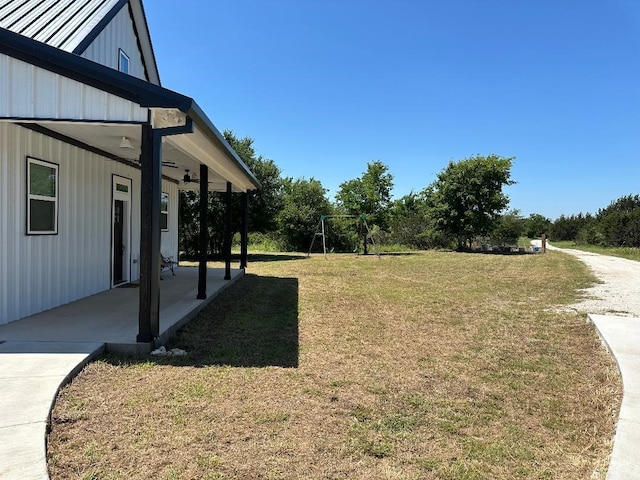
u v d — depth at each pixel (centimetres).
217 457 257
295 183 2709
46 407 297
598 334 580
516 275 1342
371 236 2344
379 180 2402
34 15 619
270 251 2634
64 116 438
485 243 2858
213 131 532
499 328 636
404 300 875
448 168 2645
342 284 1113
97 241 767
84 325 517
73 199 680
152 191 445
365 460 262
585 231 3569
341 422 313
